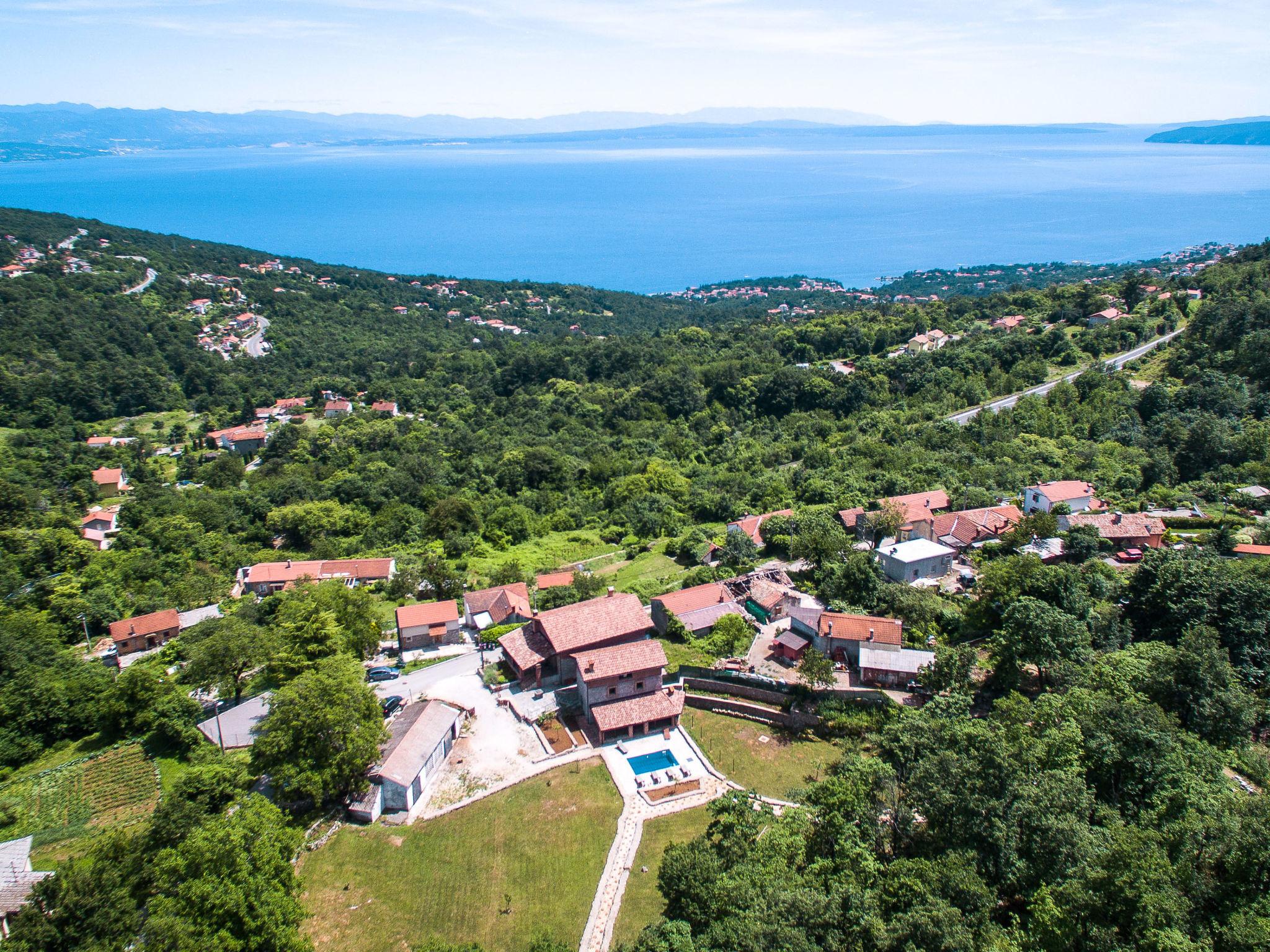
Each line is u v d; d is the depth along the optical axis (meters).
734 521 120.19
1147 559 74.00
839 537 93.44
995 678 65.94
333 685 58.88
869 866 41.66
